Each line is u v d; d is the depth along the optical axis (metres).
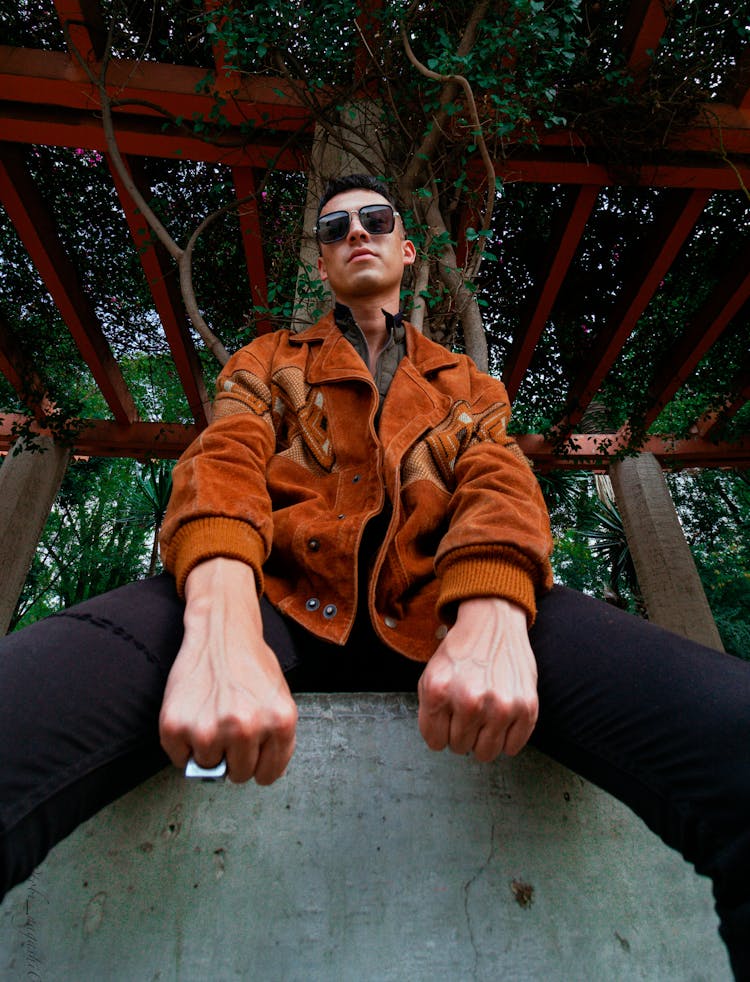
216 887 0.75
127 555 11.80
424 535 0.94
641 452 9.15
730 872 0.50
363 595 0.90
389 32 3.05
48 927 0.72
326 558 0.87
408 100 3.18
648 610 8.36
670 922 0.78
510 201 6.05
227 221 6.08
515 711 0.58
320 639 0.88
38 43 4.50
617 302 6.88
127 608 0.70
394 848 0.79
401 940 0.73
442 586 0.73
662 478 8.98
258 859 0.77
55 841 0.55
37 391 7.42
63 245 6.50
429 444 1.01
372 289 1.21
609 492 12.23
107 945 0.71
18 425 7.55
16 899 0.74
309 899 0.75
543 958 0.73
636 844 0.83
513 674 0.60
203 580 0.67
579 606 0.76
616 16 4.50
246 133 4.13
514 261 6.73
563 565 13.39
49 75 4.25
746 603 12.07
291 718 0.55
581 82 4.51
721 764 0.53
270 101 4.25
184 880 0.76
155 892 0.75
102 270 6.86
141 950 0.71
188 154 4.67
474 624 0.66
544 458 9.07
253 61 3.30
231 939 0.72
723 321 6.77
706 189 5.27
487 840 0.80
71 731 0.56
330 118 3.46
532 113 4.43
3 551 7.74
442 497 0.97
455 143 3.10
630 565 10.61
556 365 8.04
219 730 0.52
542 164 4.89
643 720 0.60
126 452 9.02
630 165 4.93
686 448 9.16
